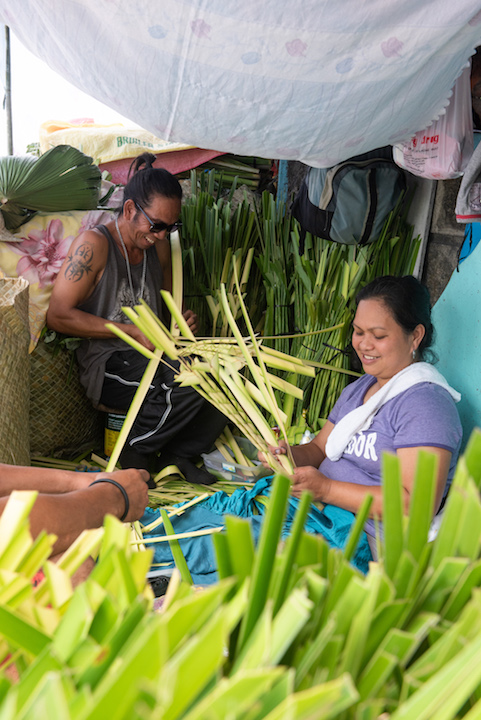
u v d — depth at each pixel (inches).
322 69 65.9
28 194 106.7
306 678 16.5
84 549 21.0
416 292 78.9
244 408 74.0
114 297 110.0
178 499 98.0
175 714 13.4
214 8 60.6
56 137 153.8
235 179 139.1
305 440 105.3
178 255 122.0
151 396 105.6
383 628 17.3
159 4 61.2
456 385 99.5
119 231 108.9
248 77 67.6
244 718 13.4
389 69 65.9
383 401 79.7
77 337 110.1
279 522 17.4
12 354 79.9
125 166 153.7
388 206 107.0
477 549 18.3
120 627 15.1
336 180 103.8
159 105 73.4
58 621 17.7
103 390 110.8
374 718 15.7
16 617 16.2
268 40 63.2
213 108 72.6
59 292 105.2
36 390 109.9
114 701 13.1
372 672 16.1
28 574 19.6
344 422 82.7
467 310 95.8
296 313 120.2
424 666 16.8
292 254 126.3
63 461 113.5
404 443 74.0
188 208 125.9
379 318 77.6
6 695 14.8
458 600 18.2
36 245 111.0
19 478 50.3
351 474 81.9
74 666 15.1
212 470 109.0
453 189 106.4
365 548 78.3
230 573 19.0
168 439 106.0
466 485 18.7
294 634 14.9
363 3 59.3
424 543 18.6
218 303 121.6
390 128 76.9
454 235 106.1
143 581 19.4
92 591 16.7
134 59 67.5
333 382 114.3
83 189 112.0
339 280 114.0
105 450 116.5
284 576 17.6
